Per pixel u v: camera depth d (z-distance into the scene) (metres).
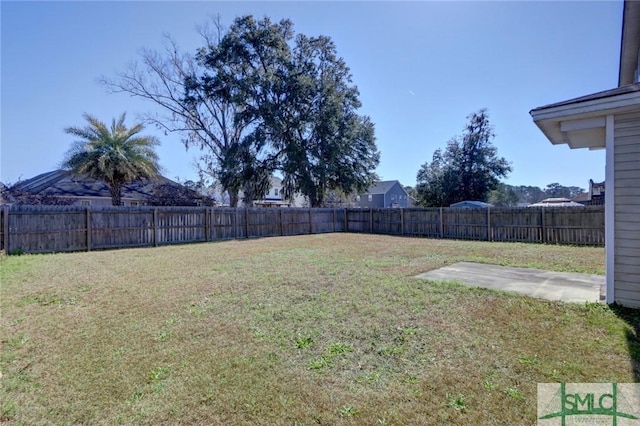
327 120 20.53
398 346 3.02
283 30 21.50
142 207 11.59
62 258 8.51
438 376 2.48
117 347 3.10
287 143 21.22
